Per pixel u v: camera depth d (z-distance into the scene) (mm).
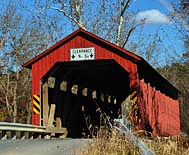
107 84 24266
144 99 19172
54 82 19516
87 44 18547
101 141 9688
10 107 38031
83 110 22375
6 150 10727
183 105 32750
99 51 18375
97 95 24188
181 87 32844
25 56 37375
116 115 25062
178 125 32688
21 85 39406
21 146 11820
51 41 32844
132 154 8812
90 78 23016
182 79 26625
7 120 37188
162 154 8961
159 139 9547
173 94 31625
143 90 19094
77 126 21531
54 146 11828
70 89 21000
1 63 37812
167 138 10266
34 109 18578
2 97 38562
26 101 39281
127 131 9461
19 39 37188
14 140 14484
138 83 17828
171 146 9188
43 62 18953
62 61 18719
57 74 19781
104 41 18172
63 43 18859
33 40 36500
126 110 17016
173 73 36312
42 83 18891
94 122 23219
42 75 18828
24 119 39344
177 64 21641
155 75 22484
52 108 19078
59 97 19781
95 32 29578
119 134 9742
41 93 18797
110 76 22812
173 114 30547
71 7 27578
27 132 17438
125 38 29266
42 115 18609
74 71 21188
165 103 26625
